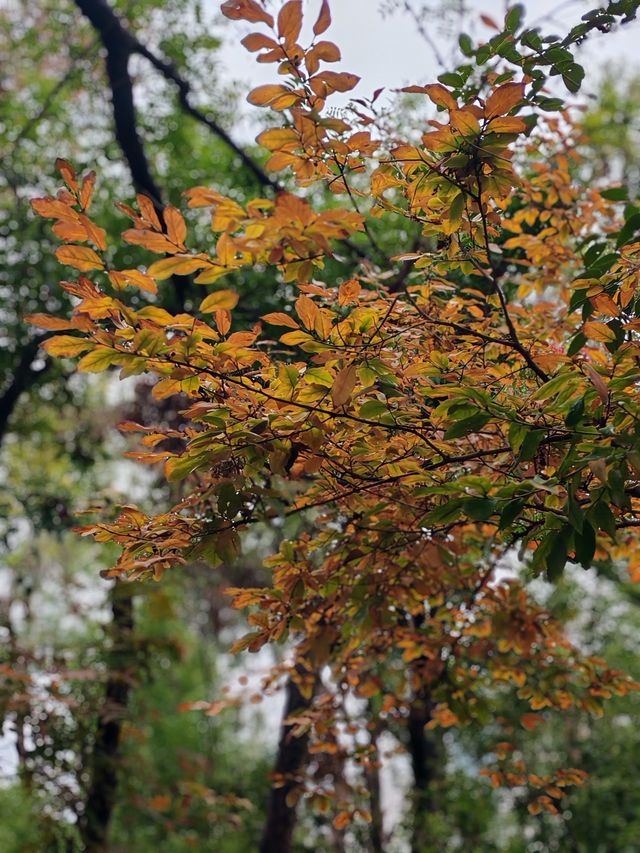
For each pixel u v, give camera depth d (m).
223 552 2.47
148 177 7.36
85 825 6.71
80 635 11.39
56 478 9.79
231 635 13.44
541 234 3.80
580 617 9.55
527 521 2.72
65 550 9.97
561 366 2.71
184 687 13.24
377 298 2.99
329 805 4.40
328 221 1.90
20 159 8.48
